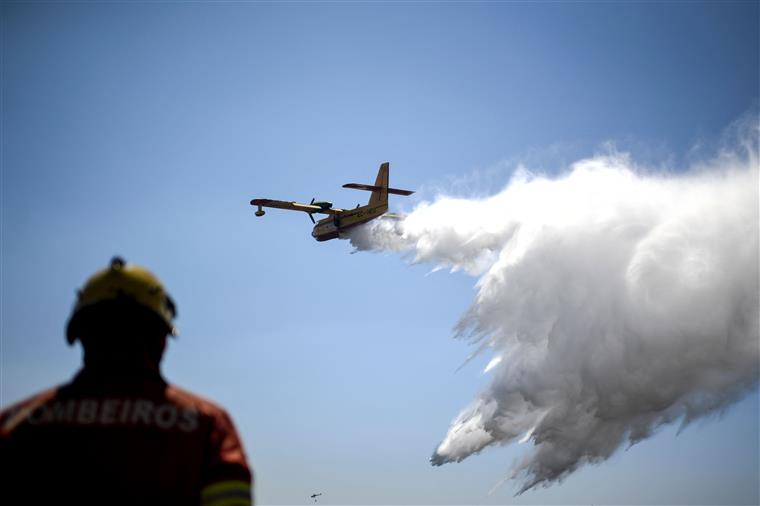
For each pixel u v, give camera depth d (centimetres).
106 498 334
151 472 341
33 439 344
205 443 358
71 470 336
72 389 361
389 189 5616
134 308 376
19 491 337
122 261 392
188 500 345
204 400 379
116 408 352
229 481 348
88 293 381
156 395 362
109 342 373
